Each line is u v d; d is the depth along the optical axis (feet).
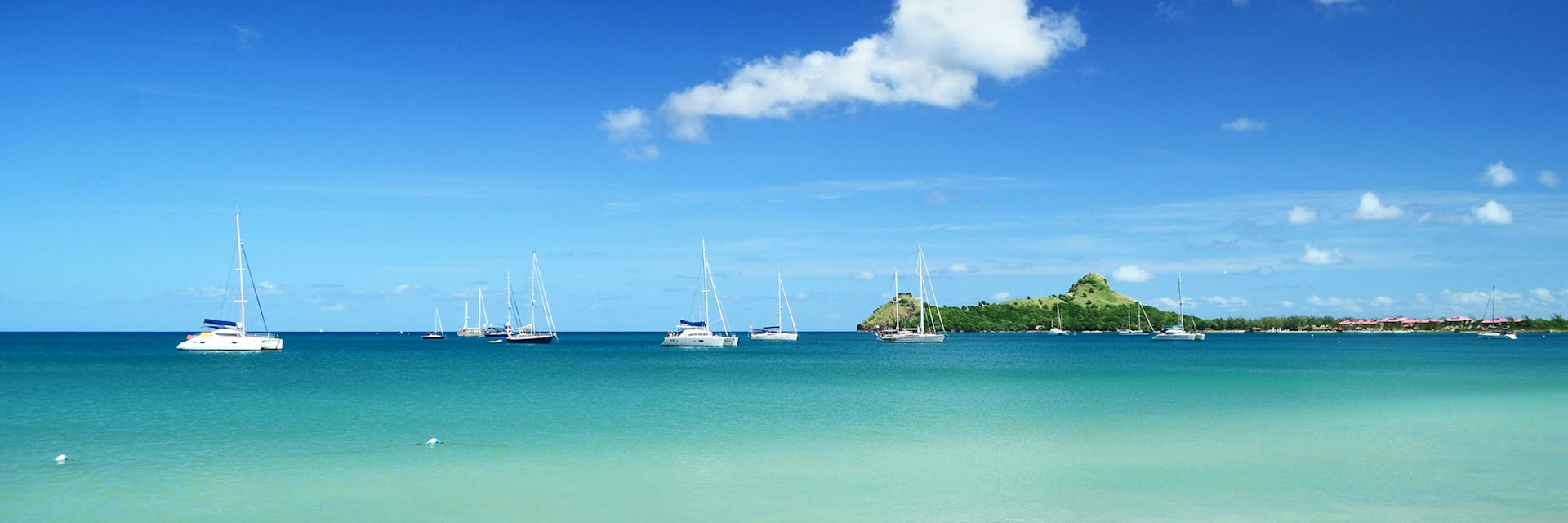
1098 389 178.70
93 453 93.97
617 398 157.28
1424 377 215.72
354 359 350.02
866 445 99.04
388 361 324.19
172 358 341.21
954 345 599.16
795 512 67.97
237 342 367.04
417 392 170.30
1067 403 147.02
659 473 82.99
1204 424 116.78
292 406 141.69
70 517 66.85
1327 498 70.95
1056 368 270.67
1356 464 85.51
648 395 164.76
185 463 87.81
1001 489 75.51
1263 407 138.82
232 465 87.15
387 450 95.71
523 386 189.37
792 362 317.63
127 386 188.14
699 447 98.22
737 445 99.81
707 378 217.97
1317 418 123.44
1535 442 98.68
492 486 77.41
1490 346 550.77
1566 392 164.76
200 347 364.79
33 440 102.89
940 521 65.21
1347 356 370.94
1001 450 95.35
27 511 68.64
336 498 72.69
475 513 68.08
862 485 77.61
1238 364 296.71
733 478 80.64
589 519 66.33
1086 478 79.77
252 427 114.32
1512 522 63.16
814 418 124.26
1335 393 165.68
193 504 70.74
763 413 132.16
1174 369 259.80
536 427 115.24
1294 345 593.83
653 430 112.16
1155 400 153.07
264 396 162.50
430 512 68.39
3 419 123.54
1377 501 69.72
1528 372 238.89
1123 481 78.28
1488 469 82.28
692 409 137.18
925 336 577.02
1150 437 105.09
